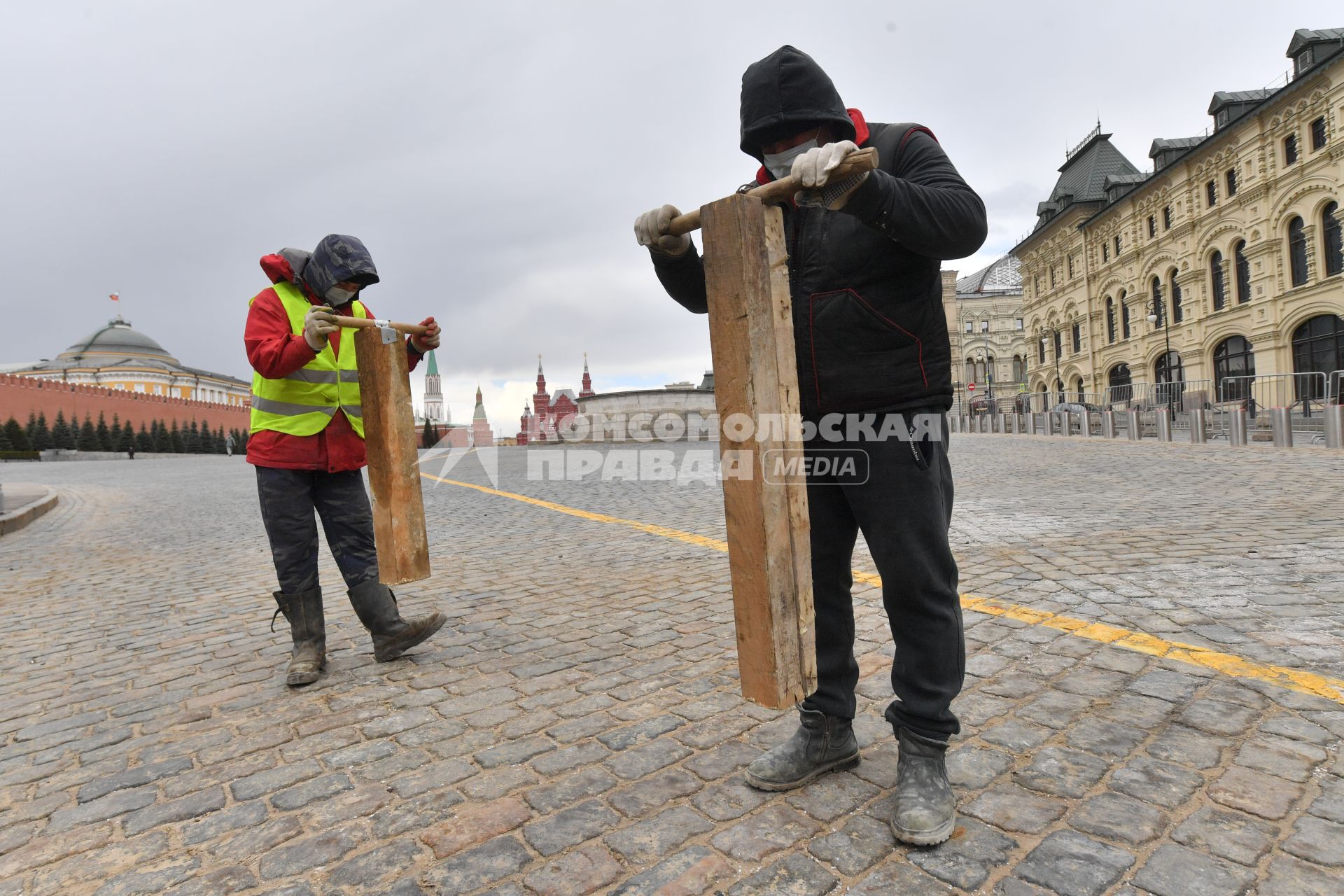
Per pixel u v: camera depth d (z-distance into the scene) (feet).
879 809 5.62
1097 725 6.81
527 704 8.18
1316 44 81.61
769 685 4.32
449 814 5.91
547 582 14.47
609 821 5.67
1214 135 95.14
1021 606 10.70
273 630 11.94
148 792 6.57
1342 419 36.83
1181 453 39.70
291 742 7.49
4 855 5.67
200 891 5.09
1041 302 154.40
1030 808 5.53
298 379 9.11
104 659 10.84
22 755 7.54
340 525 9.68
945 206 4.48
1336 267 80.02
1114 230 124.98
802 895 4.68
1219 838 5.05
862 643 9.52
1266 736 6.42
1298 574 11.78
